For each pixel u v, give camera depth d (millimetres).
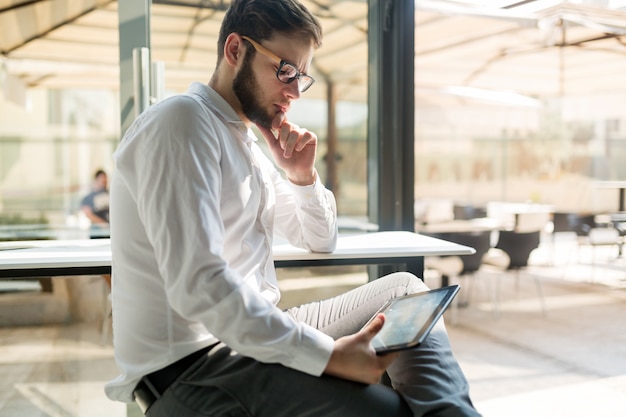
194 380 957
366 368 879
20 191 5188
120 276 1021
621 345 3537
